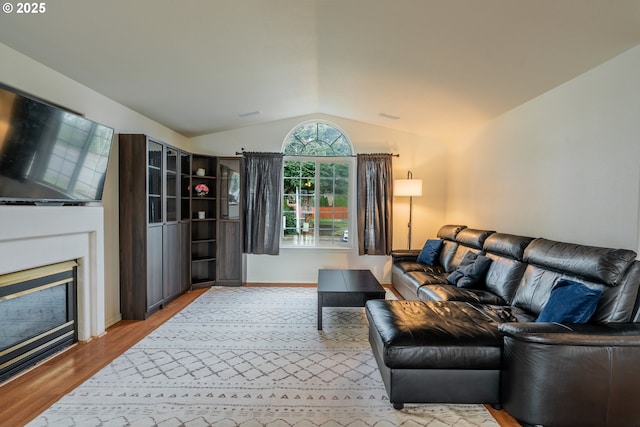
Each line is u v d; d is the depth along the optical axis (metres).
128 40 2.28
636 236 2.04
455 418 1.84
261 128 5.04
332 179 5.12
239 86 3.42
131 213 3.33
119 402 1.94
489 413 1.89
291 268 5.07
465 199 4.45
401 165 5.07
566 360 1.65
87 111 2.91
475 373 1.89
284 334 3.03
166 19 2.10
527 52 2.33
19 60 2.25
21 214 2.15
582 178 2.46
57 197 2.44
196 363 2.45
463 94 3.29
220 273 4.84
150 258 3.45
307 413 1.86
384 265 5.06
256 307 3.83
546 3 1.79
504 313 2.41
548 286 2.38
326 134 5.12
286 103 4.25
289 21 2.28
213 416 1.83
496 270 3.01
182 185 4.38
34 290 2.33
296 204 5.16
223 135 5.02
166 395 2.02
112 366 2.38
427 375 1.88
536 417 1.67
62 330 2.61
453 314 2.27
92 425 1.74
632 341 1.65
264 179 4.91
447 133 4.76
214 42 2.47
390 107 4.09
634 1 1.66
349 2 2.05
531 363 1.68
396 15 2.15
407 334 1.93
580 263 2.12
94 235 2.85
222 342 2.83
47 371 2.29
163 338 2.90
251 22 2.25
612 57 2.18
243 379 2.22
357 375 2.29
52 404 1.92
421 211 5.10
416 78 3.13
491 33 2.18
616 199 2.17
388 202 4.90
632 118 2.06
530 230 3.07
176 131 4.65
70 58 2.42
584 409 1.65
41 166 2.26
